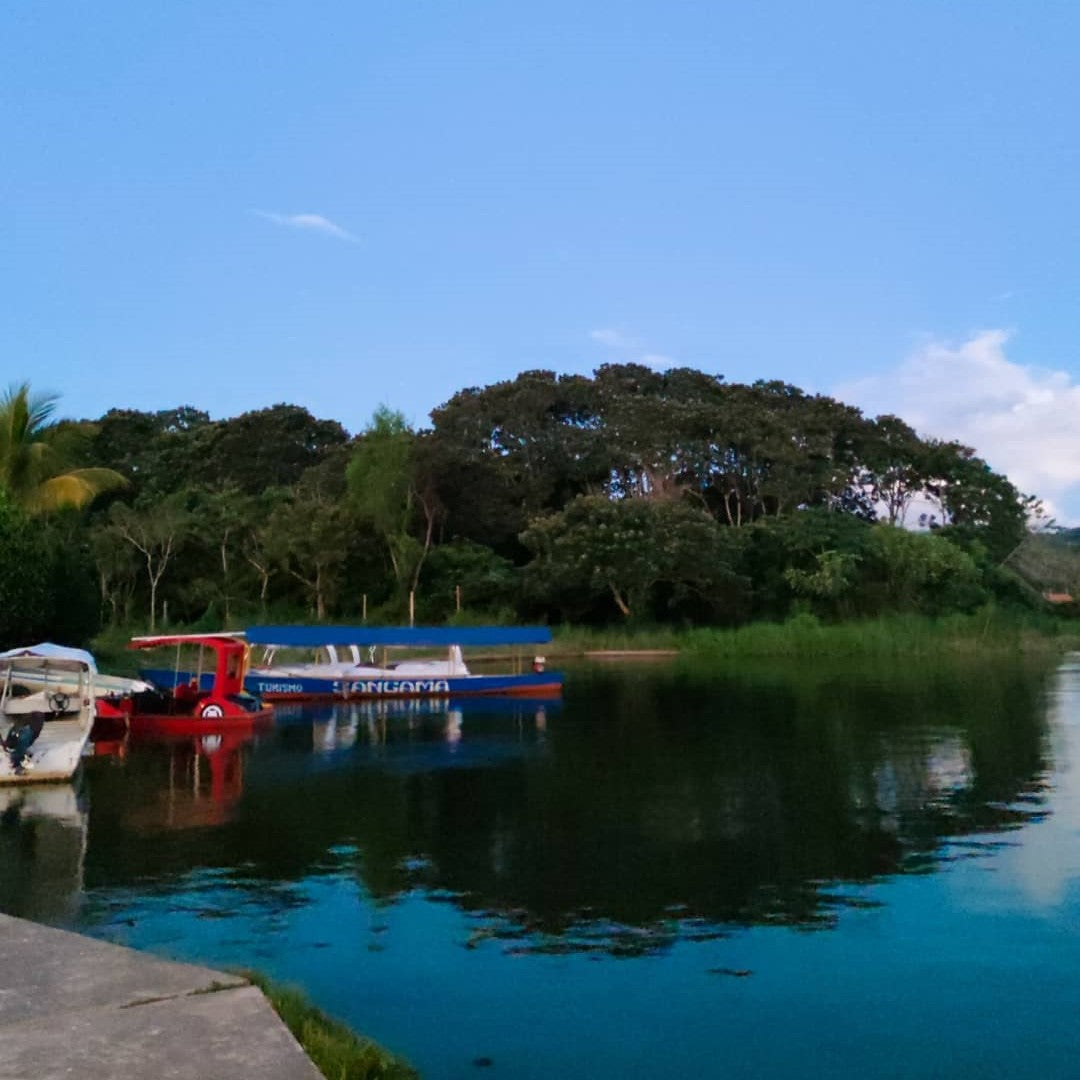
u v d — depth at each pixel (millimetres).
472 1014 8133
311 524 59281
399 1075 6730
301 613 60750
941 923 10102
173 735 23922
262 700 29688
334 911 10477
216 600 58125
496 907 10617
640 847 12977
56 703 22703
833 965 9086
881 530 65750
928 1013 8148
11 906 10602
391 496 61156
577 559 58656
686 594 61500
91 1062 4984
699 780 17547
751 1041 7691
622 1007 8258
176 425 88625
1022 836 13422
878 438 80750
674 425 71000
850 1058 7441
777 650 53312
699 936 9797
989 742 21734
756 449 71875
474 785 17250
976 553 69812
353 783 17484
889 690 33531
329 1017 7922
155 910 10516
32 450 35312
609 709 28812
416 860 12406
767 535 66688
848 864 12164
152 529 55906
